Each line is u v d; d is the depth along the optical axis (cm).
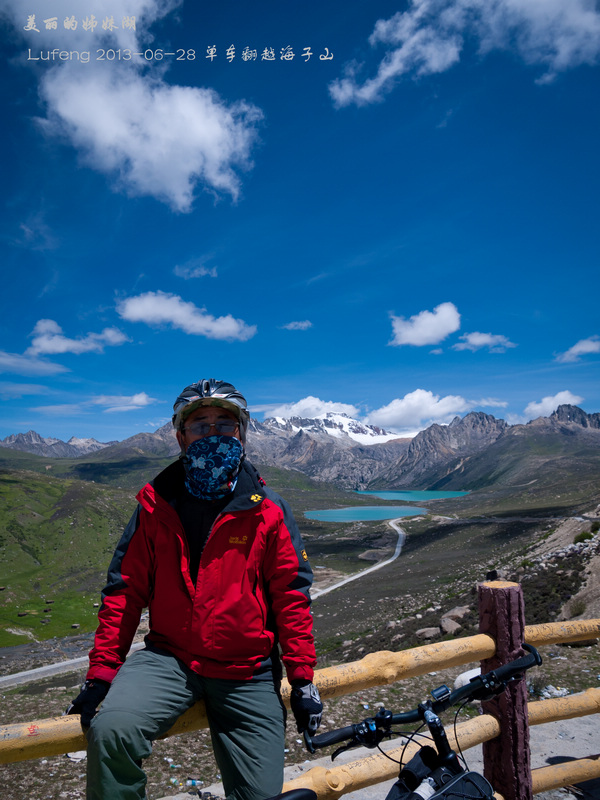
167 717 203
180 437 254
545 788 340
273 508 232
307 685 213
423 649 282
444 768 182
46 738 202
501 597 307
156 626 225
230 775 213
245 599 220
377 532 18750
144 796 191
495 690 206
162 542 226
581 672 1152
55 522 16175
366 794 420
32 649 7306
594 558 3130
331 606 7119
